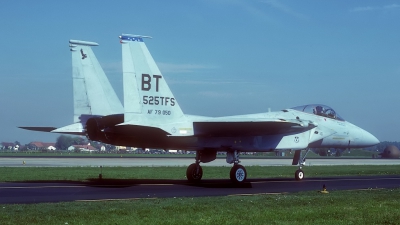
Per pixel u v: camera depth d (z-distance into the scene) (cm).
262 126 2120
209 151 2294
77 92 2209
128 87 1939
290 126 2208
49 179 2319
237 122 2020
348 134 2642
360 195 1673
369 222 1100
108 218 1100
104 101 2250
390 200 1518
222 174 3067
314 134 2503
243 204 1383
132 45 1962
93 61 2255
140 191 1734
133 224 1030
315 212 1230
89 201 1398
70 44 2223
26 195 1551
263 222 1084
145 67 1988
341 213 1222
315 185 2156
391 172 3444
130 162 5172
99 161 5350
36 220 1059
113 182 2156
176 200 1456
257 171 3534
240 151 2294
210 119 2200
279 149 2356
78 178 2411
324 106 2623
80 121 2200
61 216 1115
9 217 1091
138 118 1955
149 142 2119
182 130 2058
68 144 19712
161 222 1057
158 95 2019
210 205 1347
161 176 2769
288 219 1132
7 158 6272
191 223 1053
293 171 3550
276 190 1891
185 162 5372
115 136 2086
